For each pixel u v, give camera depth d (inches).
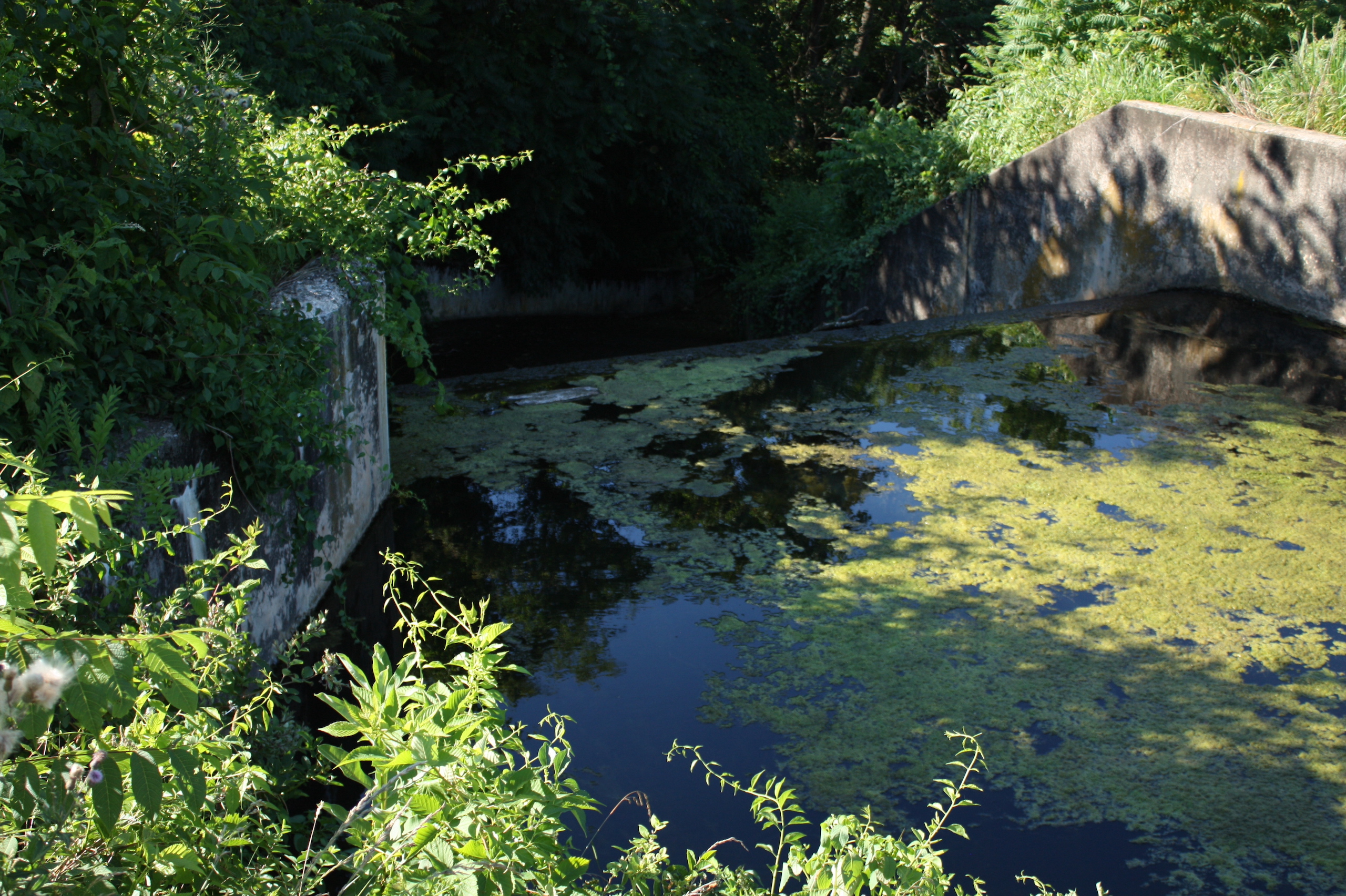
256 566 93.2
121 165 133.3
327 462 163.5
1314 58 364.5
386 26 450.3
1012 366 326.3
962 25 1091.9
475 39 525.3
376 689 71.0
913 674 156.4
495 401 291.7
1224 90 388.8
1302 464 241.9
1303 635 167.0
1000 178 454.9
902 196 526.3
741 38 904.3
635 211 747.4
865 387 306.8
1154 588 183.0
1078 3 497.7
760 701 149.6
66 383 114.9
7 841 51.8
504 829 61.9
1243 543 200.8
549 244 651.5
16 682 44.1
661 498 224.7
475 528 208.7
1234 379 304.5
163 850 56.7
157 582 110.0
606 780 130.6
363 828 66.2
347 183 205.3
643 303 757.3
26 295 111.3
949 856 116.8
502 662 159.0
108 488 105.3
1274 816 124.7
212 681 82.6
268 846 66.7
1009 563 193.5
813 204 628.1
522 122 548.7
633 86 564.4
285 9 417.1
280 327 150.7
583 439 261.3
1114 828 122.3
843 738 140.2
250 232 139.3
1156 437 261.0
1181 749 137.6
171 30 150.6
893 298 529.7
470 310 661.3
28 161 125.3
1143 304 376.8
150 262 135.4
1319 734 141.0
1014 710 146.9
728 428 271.0
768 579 188.2
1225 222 366.6
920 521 213.6
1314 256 339.0
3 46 116.6
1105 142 405.1
